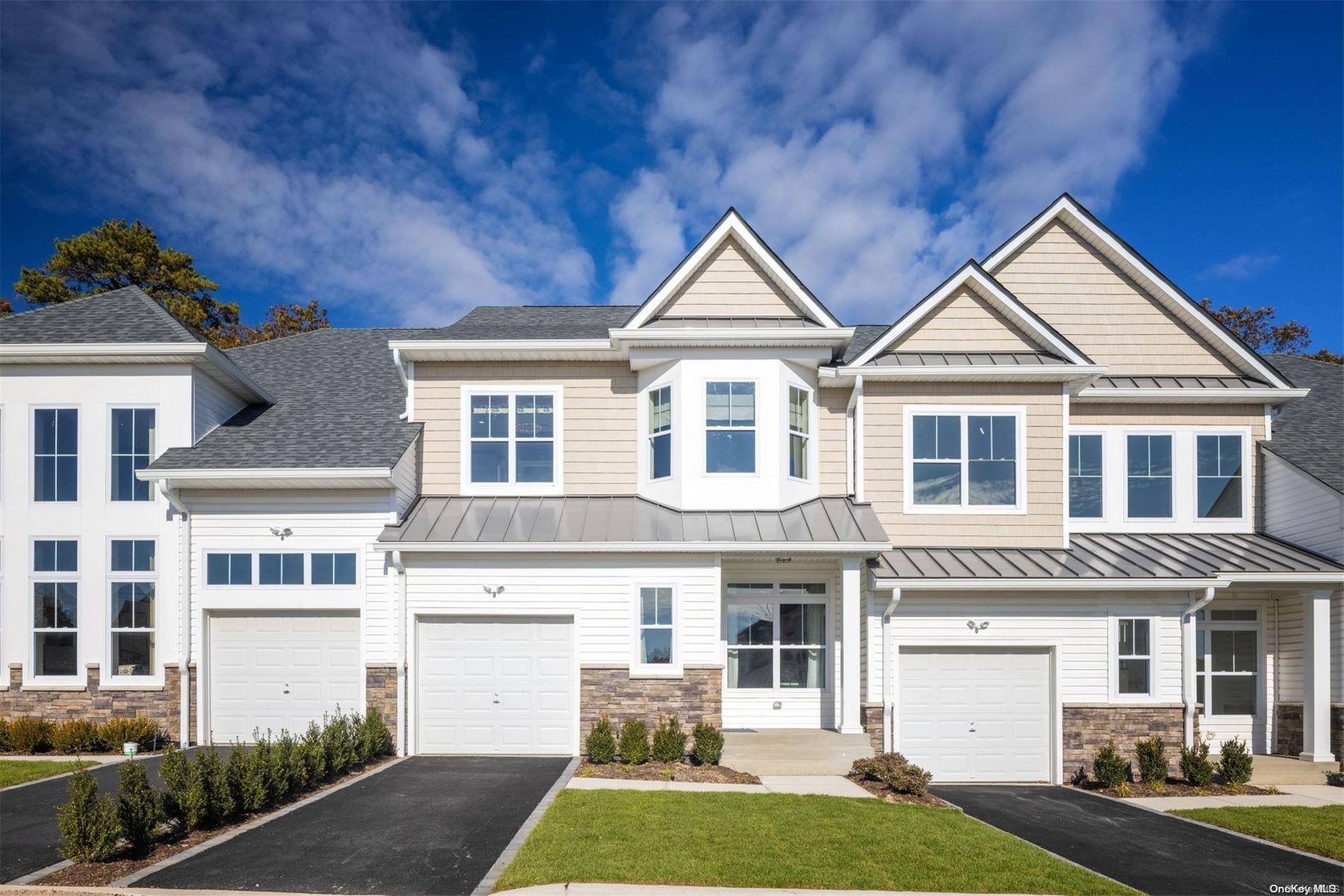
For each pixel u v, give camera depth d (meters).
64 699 15.86
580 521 16.17
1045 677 15.51
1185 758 14.70
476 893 8.10
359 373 20.44
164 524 16.16
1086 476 18.28
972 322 17.53
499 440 17.72
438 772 13.51
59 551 16.23
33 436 16.39
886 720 15.16
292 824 10.37
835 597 16.78
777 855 9.16
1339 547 16.17
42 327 16.64
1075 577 15.09
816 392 17.61
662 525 15.93
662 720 14.55
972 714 15.45
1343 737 15.81
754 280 17.27
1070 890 8.59
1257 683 17.23
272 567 15.85
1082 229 18.81
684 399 16.73
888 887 8.45
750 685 16.77
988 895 8.41
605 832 9.79
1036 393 17.11
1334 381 21.22
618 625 15.23
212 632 15.98
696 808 11.02
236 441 16.78
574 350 17.19
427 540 15.22
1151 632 15.43
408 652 15.29
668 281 16.86
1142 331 18.72
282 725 15.73
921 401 17.14
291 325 42.12
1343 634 15.95
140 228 38.78
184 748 15.39
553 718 15.33
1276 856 10.52
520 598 15.33
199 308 39.19
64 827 8.72
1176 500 18.20
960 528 16.84
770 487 16.53
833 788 13.05
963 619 15.41
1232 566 15.91
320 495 15.92
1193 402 18.36
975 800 13.70
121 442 16.47
